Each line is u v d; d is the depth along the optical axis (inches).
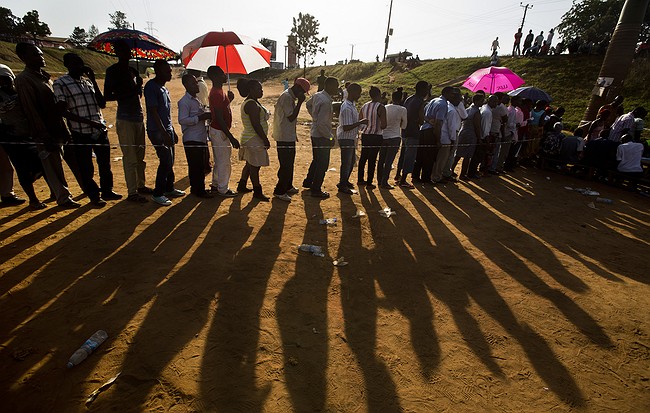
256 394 88.6
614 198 289.3
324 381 94.3
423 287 143.7
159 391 87.4
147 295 124.3
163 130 190.1
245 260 154.4
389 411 86.7
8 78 171.9
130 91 190.5
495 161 337.1
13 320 107.8
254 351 103.0
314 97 226.5
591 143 332.2
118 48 179.8
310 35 1739.7
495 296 139.9
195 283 133.8
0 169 189.8
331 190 266.8
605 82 416.8
